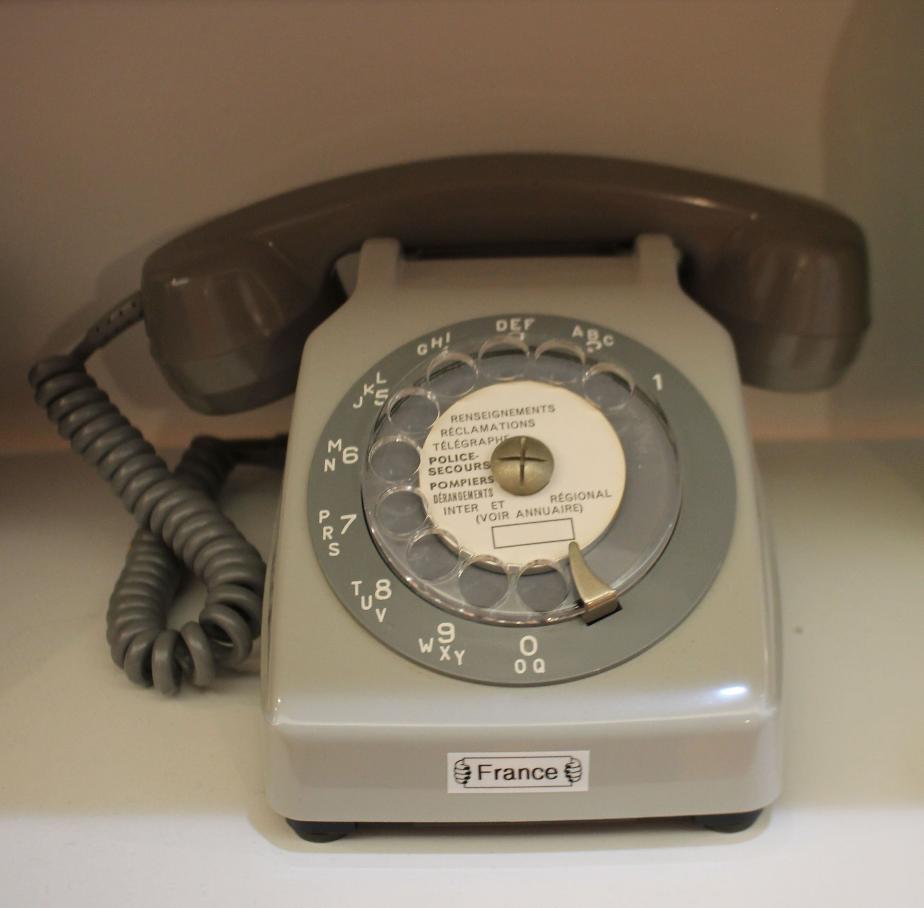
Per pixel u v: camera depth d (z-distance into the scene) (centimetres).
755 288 76
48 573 79
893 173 83
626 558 60
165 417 95
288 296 76
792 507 81
